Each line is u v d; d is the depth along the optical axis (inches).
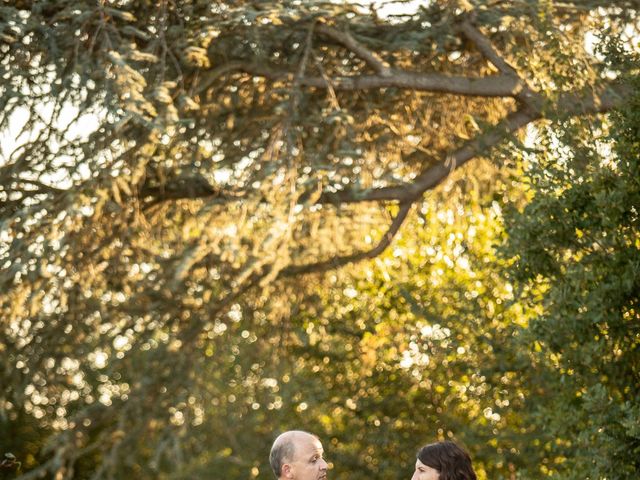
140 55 466.9
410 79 519.5
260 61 518.9
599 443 404.8
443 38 512.1
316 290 689.0
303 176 528.1
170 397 660.7
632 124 416.2
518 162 495.8
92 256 538.9
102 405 676.7
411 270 792.9
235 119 549.6
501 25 499.5
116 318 615.2
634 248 416.8
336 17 512.7
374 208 615.8
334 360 832.3
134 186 525.0
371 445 828.6
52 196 503.8
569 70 465.7
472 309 721.6
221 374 751.7
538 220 424.8
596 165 421.1
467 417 802.2
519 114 543.5
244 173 539.8
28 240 483.5
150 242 561.3
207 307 638.5
